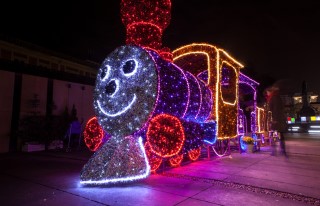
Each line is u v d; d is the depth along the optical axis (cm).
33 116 1040
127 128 527
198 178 522
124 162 481
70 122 1134
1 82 990
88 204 368
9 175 557
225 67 859
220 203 372
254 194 416
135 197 397
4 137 987
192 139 633
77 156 863
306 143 1384
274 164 695
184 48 830
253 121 1138
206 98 733
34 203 372
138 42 653
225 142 941
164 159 567
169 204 367
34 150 1015
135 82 538
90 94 1361
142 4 652
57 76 1205
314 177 539
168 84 550
